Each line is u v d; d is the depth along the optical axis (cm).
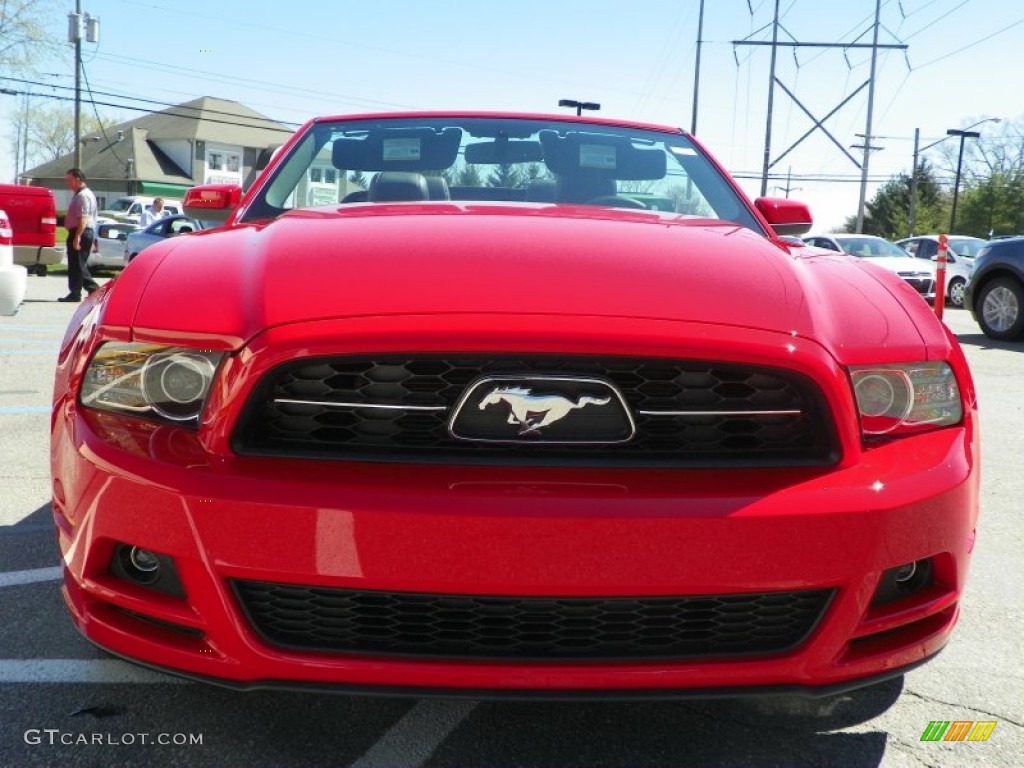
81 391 191
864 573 167
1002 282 1007
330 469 166
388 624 166
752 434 174
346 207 254
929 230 7156
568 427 170
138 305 190
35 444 438
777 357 171
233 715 203
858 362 179
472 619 164
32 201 1344
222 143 7619
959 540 180
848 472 172
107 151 7538
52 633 242
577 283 183
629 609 164
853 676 172
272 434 172
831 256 232
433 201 275
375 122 326
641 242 210
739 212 290
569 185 298
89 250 1235
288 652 166
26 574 282
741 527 161
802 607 169
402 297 177
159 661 173
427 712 207
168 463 169
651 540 159
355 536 159
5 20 3397
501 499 160
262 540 161
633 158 312
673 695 166
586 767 187
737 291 187
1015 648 248
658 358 169
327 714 205
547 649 165
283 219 233
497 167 304
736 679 166
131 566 179
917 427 186
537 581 159
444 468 167
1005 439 509
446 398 170
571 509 159
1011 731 204
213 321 178
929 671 233
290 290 182
